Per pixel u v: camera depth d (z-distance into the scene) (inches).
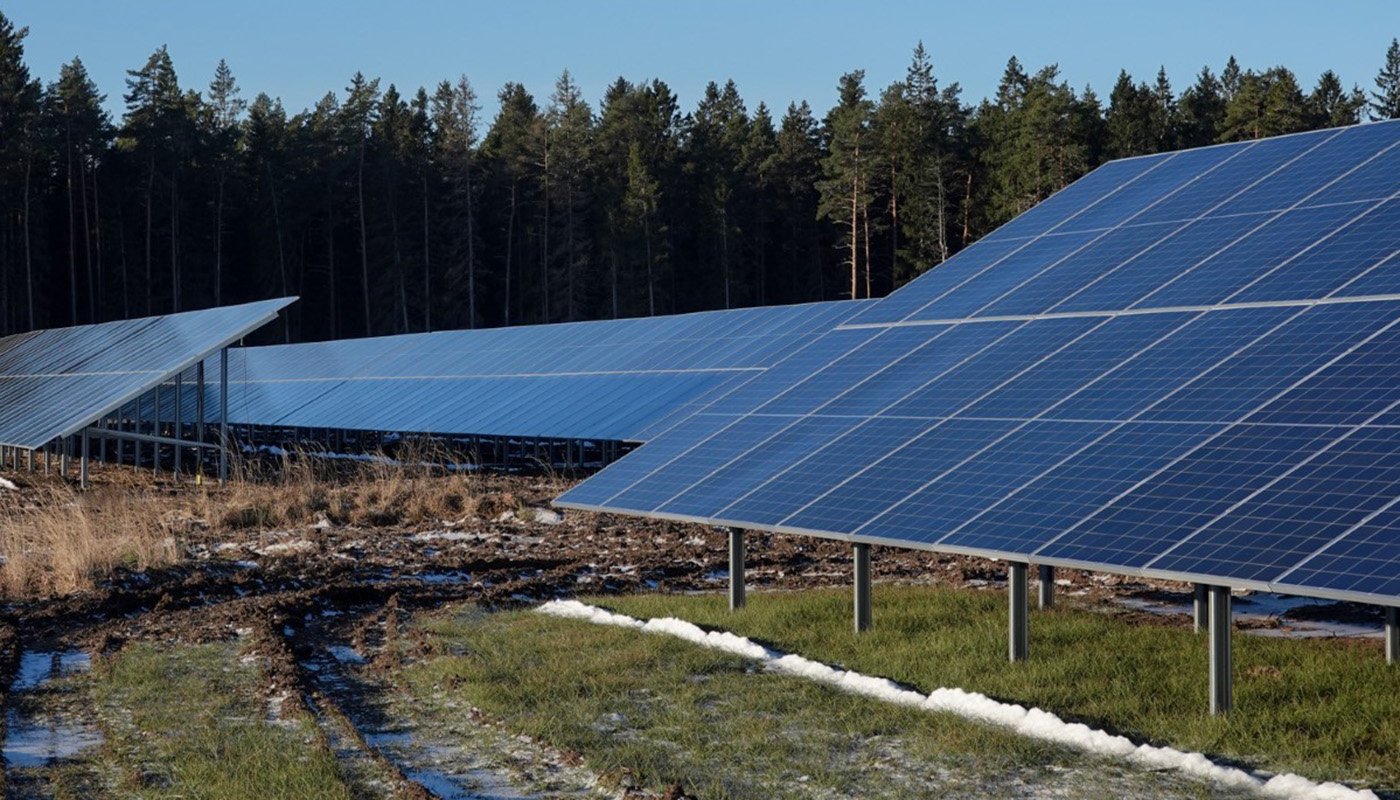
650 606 681.6
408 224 3516.2
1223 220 685.9
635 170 3336.6
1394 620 527.8
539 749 438.9
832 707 475.2
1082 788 381.4
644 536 979.9
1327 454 437.1
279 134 3636.8
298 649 606.5
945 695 473.1
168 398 1991.9
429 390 1648.6
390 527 1053.8
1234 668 504.7
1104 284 670.5
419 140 3681.1
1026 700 468.4
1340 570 377.4
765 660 552.1
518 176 3531.0
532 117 4010.8
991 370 625.9
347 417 1644.9
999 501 498.0
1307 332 526.0
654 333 1553.9
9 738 463.5
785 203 3577.8
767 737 440.1
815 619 622.8
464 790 402.6
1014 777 394.0
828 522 539.2
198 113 3833.7
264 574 822.5
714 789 385.7
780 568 839.7
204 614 693.9
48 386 1577.3
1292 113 2974.9
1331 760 390.3
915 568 824.3
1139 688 479.8
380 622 683.4
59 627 673.0
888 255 3449.8
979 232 3228.3
